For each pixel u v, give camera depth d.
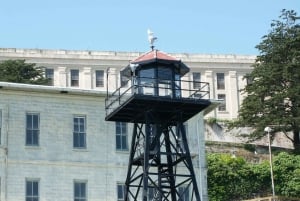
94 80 108.31
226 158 65.56
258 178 66.00
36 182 52.34
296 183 67.00
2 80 79.12
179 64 43.12
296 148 75.25
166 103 42.25
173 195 43.56
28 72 82.81
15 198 51.31
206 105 42.84
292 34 80.50
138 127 46.06
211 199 63.34
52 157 53.28
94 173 54.06
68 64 107.69
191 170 42.72
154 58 42.50
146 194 41.28
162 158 54.28
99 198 53.59
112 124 55.72
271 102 76.25
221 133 79.94
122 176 54.69
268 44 80.12
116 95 54.81
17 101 53.50
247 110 77.31
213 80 112.31
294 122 74.94
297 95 75.62
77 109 55.00
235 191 64.50
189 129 57.59
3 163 51.75
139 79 42.56
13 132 52.78
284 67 77.12
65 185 53.00
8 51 104.44
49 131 53.81
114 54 110.00
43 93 54.31
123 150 55.34
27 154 52.66
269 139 68.94
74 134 54.47
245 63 113.94
